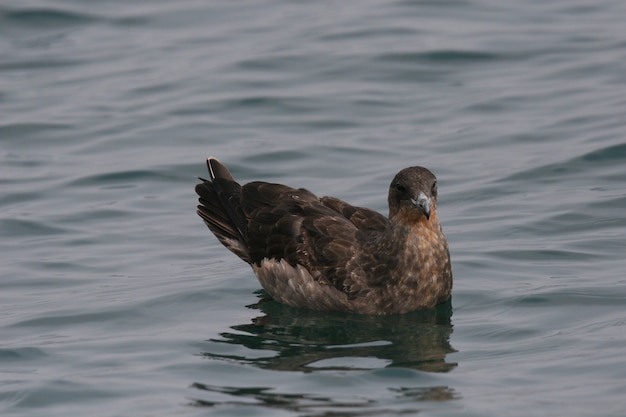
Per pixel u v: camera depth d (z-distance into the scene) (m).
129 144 20.03
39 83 23.02
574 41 23.77
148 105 21.66
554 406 10.91
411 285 14.22
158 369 12.34
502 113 20.62
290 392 11.59
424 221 14.17
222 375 12.16
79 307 14.36
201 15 26.59
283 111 21.19
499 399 11.17
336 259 14.53
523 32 24.44
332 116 20.91
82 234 16.80
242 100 21.69
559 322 13.34
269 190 15.51
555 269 14.95
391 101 21.47
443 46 23.70
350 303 14.41
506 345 12.84
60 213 17.48
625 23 24.69
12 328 13.73
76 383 11.95
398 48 23.70
